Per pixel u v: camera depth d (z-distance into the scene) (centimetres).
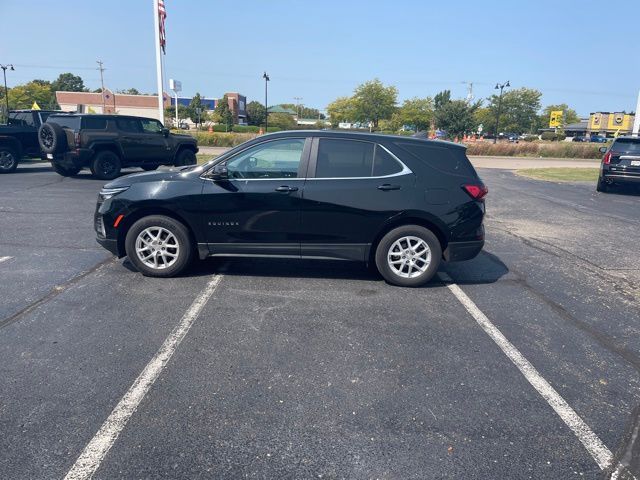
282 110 11200
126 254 588
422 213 547
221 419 312
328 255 564
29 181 1396
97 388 344
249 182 552
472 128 4981
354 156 554
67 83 11300
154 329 441
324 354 401
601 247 787
